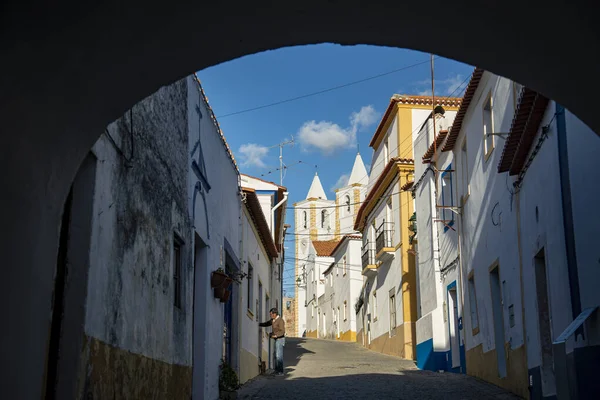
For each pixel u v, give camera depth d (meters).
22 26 4.29
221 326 13.95
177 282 10.45
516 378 13.08
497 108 14.01
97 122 5.43
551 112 9.86
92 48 4.77
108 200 6.70
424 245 23.52
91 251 6.18
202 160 12.16
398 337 27.98
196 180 11.64
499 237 14.24
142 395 7.87
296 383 16.80
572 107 5.47
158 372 8.66
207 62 5.48
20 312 4.72
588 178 8.31
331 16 5.11
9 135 4.52
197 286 12.44
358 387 15.30
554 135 9.76
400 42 5.43
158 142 8.91
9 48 4.31
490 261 15.20
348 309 43.53
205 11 4.88
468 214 17.42
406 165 27.64
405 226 27.45
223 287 13.16
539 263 11.37
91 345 6.16
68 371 5.86
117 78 5.16
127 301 7.36
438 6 4.88
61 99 4.90
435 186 21.38
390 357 28.00
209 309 12.59
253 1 4.87
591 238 8.29
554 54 4.97
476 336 16.95
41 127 4.84
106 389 6.57
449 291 20.44
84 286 6.05
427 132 22.67
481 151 15.64
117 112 5.52
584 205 8.52
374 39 5.43
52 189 5.22
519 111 10.71
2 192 4.47
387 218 29.81
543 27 4.76
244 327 17.67
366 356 28.86
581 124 8.49
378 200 31.59
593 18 4.47
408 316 26.94
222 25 5.08
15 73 4.44
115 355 6.88
